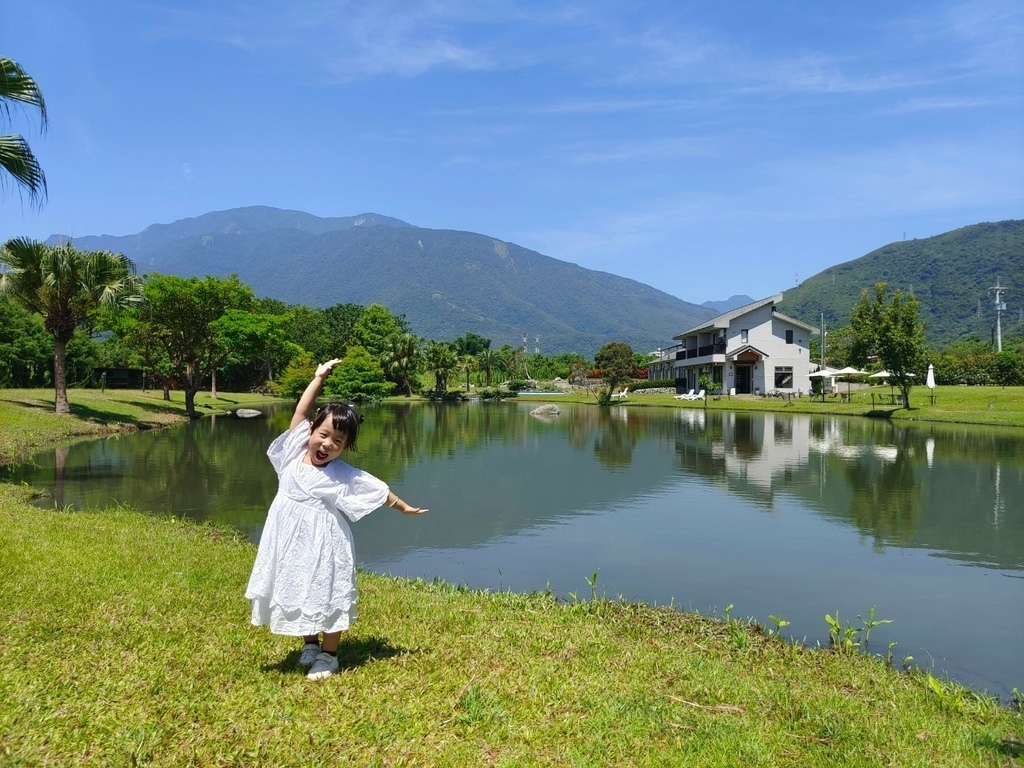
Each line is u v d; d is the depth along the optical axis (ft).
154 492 47.52
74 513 35.60
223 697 12.88
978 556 32.55
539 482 53.93
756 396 180.86
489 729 12.31
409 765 10.93
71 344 178.50
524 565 31.07
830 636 21.85
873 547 34.17
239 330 131.64
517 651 16.97
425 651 16.47
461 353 299.38
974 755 12.91
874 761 12.16
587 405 188.34
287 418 128.88
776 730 13.32
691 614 23.84
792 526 38.73
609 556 32.58
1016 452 71.61
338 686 13.75
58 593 19.22
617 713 13.47
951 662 20.74
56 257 90.58
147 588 20.65
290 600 13.79
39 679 12.97
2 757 10.19
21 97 39.68
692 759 11.76
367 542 35.14
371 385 206.59
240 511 41.24
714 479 55.21
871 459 66.74
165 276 125.18
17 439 72.79
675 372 236.84
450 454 72.54
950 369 187.52
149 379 195.21
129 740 10.94
